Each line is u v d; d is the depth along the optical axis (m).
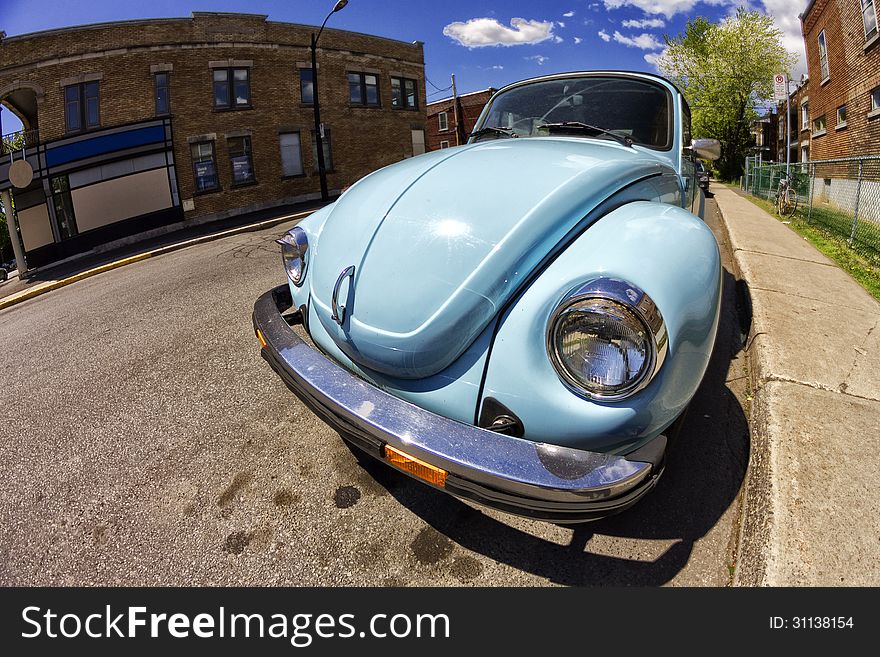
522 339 1.45
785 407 2.29
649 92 2.86
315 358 1.86
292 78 19.17
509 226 1.52
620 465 1.32
